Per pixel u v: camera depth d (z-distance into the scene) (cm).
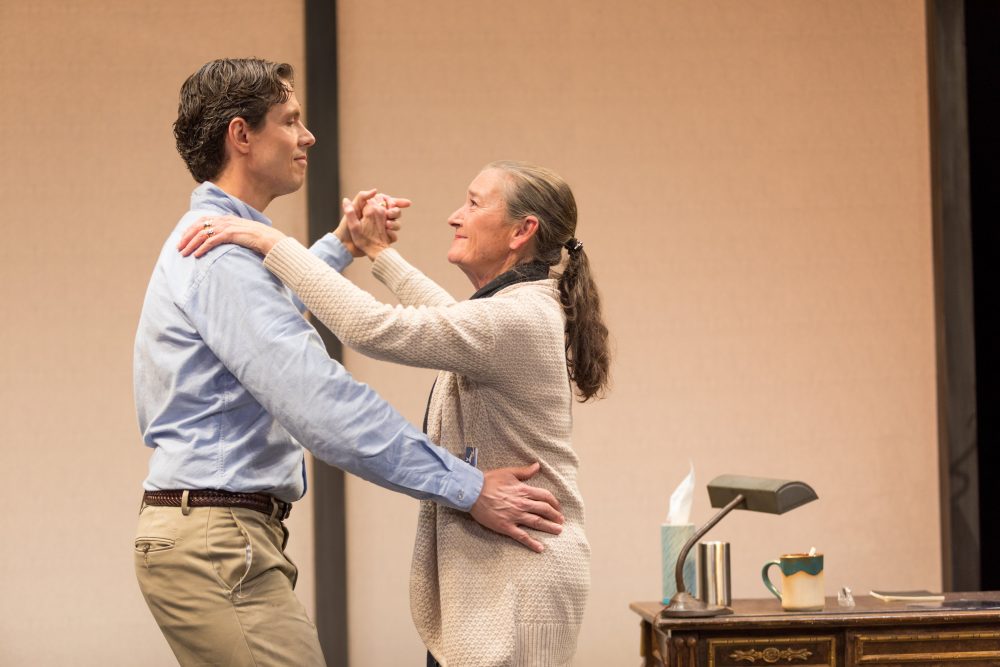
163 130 474
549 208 268
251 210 266
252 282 245
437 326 239
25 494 462
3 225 466
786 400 497
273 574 250
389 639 470
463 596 249
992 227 493
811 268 501
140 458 468
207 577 240
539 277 269
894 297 504
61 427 465
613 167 493
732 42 501
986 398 493
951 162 495
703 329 494
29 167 469
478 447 258
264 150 264
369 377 471
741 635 307
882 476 499
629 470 487
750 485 318
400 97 482
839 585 495
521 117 488
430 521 264
